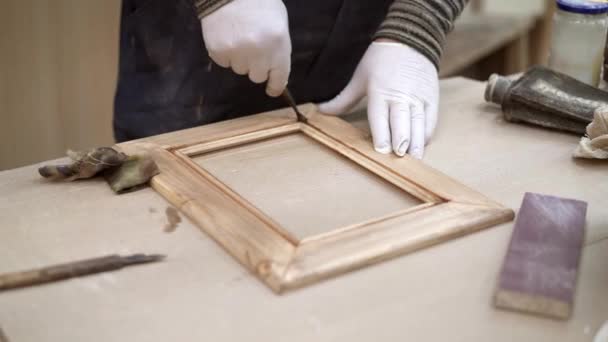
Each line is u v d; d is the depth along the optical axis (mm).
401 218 771
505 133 1045
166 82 1185
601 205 834
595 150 936
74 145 2031
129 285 676
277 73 993
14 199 839
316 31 1161
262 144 1002
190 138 984
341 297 661
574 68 1153
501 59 2432
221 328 619
